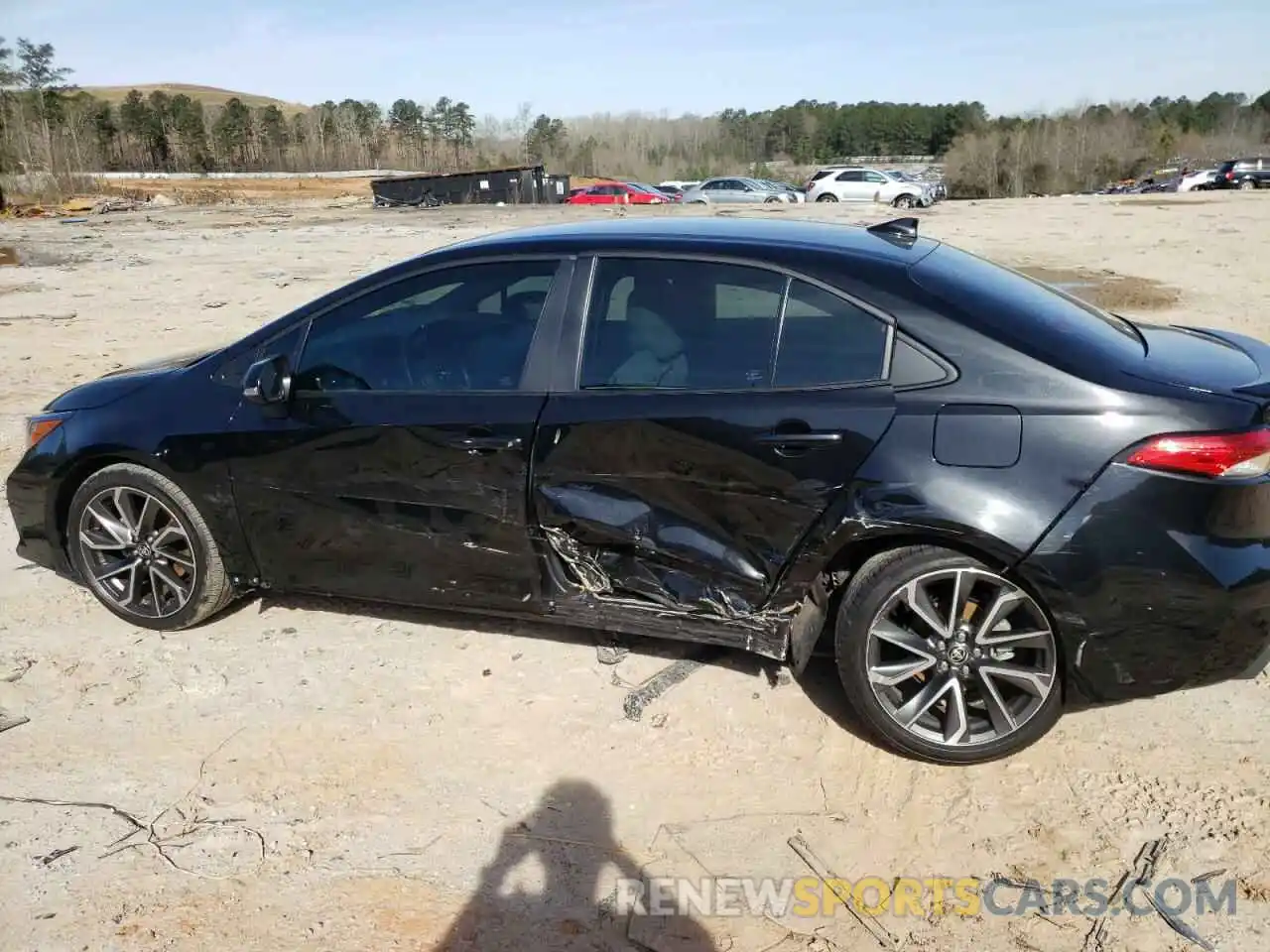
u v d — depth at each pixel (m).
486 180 40.19
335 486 3.79
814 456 3.14
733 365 3.34
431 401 3.66
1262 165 44.97
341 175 86.00
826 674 3.78
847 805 3.10
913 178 37.56
